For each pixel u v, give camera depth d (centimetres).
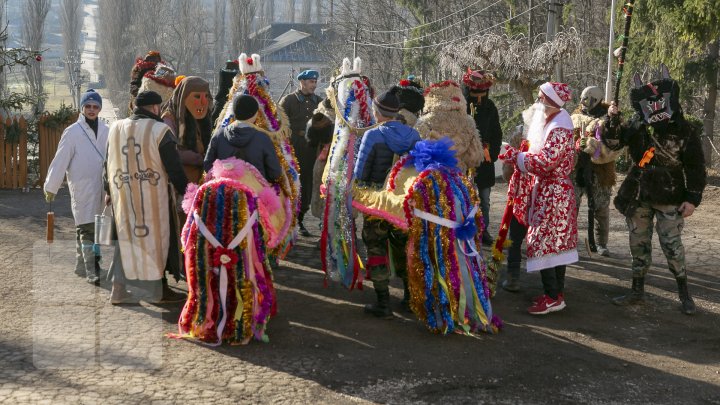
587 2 3666
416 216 577
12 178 1252
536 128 642
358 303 659
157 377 472
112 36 8556
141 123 594
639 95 636
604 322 631
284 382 480
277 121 647
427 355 539
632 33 2014
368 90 713
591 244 856
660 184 643
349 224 664
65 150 691
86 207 696
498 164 1566
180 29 8688
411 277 584
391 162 620
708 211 1200
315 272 759
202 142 694
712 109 2181
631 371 526
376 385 483
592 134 784
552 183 630
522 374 512
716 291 730
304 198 903
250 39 8062
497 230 984
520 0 3850
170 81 732
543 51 1817
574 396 479
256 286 550
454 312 576
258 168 586
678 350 573
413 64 4541
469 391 480
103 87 10888
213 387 465
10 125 1237
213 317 543
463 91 850
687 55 1862
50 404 422
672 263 657
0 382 448
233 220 539
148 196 588
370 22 5566
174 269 611
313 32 9388
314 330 584
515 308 662
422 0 4600
